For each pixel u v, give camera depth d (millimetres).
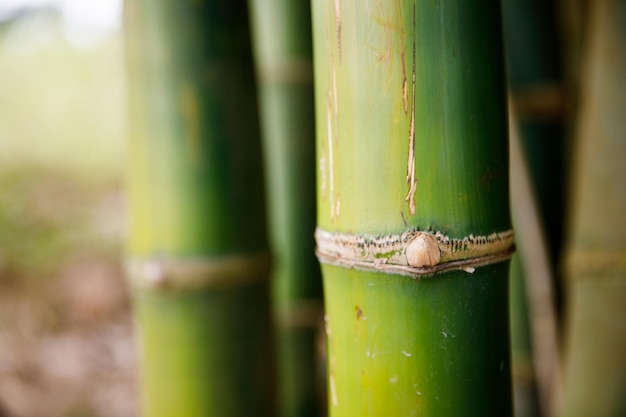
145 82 665
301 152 1023
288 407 1107
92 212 2564
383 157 450
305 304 1075
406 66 443
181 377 690
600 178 739
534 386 935
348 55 451
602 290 749
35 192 2652
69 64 3484
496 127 459
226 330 686
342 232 464
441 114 446
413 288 453
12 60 3531
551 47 898
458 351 462
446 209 450
